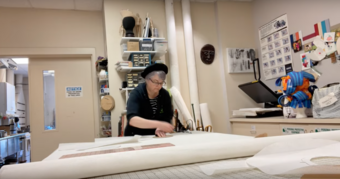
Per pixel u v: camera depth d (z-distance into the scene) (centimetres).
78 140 361
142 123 165
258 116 312
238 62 380
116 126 320
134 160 59
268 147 63
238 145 67
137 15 342
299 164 48
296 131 234
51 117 357
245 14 398
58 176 54
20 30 341
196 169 56
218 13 385
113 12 338
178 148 64
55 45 352
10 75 673
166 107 208
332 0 271
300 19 312
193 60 362
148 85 190
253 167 52
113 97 324
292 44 325
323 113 210
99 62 330
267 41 369
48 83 362
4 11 339
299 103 233
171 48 349
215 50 386
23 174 52
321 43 282
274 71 356
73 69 372
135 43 315
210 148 65
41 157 346
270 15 362
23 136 522
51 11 356
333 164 46
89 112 370
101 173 56
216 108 374
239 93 377
